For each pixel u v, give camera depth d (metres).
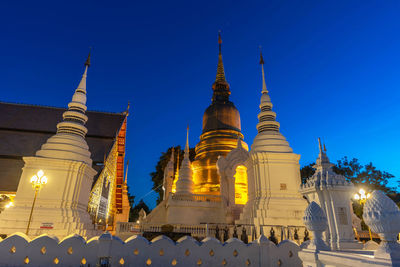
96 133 34.94
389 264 5.21
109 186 34.78
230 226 23.00
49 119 34.69
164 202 31.61
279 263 11.59
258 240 11.97
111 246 11.04
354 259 6.18
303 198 22.56
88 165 22.11
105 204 33.12
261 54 30.48
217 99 48.47
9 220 18.28
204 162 39.53
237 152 32.09
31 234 18.00
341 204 11.24
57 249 10.97
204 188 37.28
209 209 29.31
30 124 33.16
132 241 11.27
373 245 12.18
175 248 11.36
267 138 25.23
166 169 41.34
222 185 31.00
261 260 11.52
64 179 20.39
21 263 10.75
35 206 19.36
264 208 21.72
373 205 5.98
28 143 30.69
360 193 18.95
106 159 31.81
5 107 34.91
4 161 28.09
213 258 11.41
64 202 19.77
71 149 21.75
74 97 24.94
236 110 46.25
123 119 38.16
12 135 31.39
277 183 22.95
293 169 23.67
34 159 20.36
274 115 27.16
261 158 23.86
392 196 41.53
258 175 23.42
